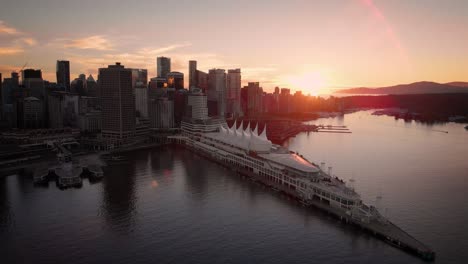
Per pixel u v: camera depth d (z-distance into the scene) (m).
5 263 169.25
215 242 190.12
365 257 174.50
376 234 194.00
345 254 177.25
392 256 175.12
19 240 192.50
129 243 189.00
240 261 170.88
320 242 189.50
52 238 194.75
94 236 197.25
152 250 181.50
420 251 172.00
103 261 171.00
